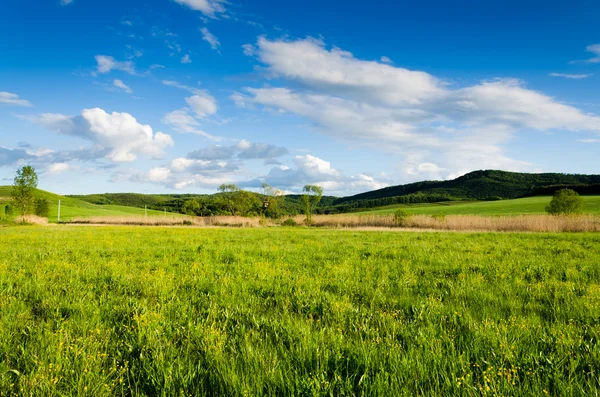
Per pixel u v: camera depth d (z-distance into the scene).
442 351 4.04
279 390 3.33
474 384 3.40
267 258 12.59
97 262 11.27
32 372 3.46
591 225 35.97
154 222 61.69
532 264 10.76
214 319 5.38
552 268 10.15
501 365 3.69
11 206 49.84
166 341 4.43
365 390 3.27
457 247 16.28
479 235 25.98
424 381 3.44
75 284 7.75
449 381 3.33
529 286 7.71
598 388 3.36
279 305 6.32
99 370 3.66
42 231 28.25
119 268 9.81
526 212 75.31
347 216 58.78
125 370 3.65
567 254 13.32
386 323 5.14
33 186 47.66
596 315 5.52
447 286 7.91
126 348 4.30
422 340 4.34
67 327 4.89
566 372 3.69
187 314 5.62
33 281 8.10
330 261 11.62
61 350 4.02
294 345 4.32
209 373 3.66
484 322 5.04
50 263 10.68
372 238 22.70
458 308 5.91
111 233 26.61
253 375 3.46
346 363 3.80
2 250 14.32
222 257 12.82
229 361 3.85
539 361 3.89
